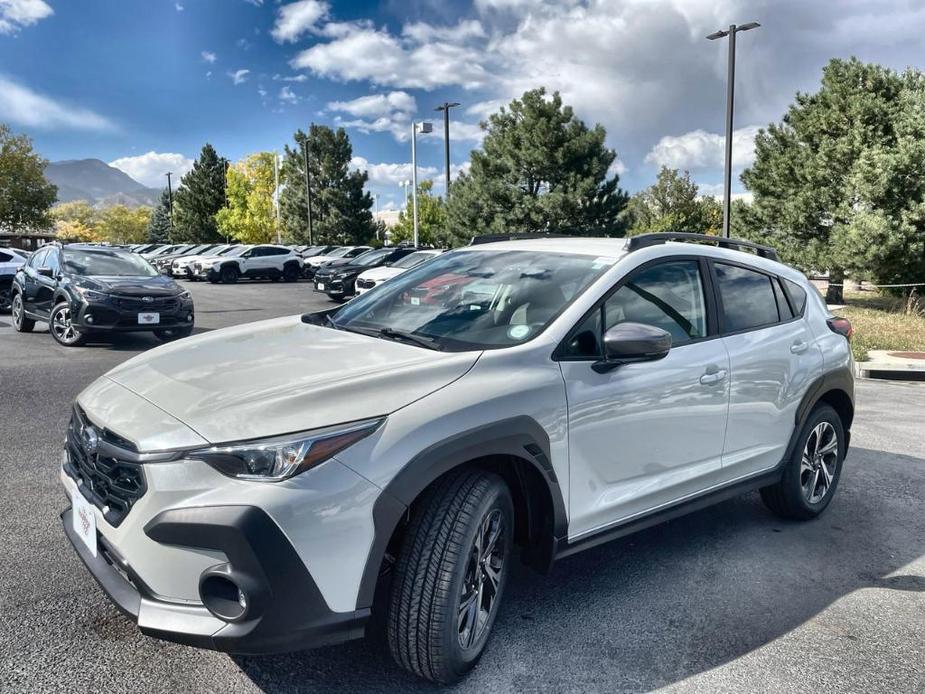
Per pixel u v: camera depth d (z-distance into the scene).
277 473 2.25
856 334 12.69
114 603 2.40
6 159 48.75
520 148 25.77
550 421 2.87
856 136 17.89
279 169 55.94
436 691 2.63
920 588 3.60
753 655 2.95
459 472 2.66
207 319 15.23
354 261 21.25
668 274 3.64
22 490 4.46
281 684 2.63
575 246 3.82
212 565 2.23
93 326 10.39
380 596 2.77
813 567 3.82
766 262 4.36
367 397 2.52
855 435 6.61
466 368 2.79
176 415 2.46
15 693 2.51
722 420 3.71
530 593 3.44
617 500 3.22
